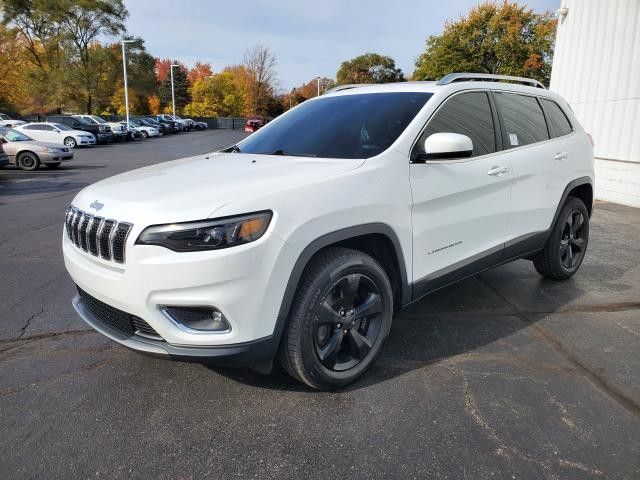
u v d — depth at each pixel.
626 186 9.77
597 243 6.48
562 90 11.70
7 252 5.82
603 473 2.19
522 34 31.27
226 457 2.29
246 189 2.42
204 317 2.38
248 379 2.95
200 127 59.34
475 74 3.74
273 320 2.41
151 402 2.72
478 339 3.52
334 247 2.74
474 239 3.51
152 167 3.29
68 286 4.62
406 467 2.22
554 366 3.15
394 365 3.13
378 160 2.87
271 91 67.56
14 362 3.16
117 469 2.21
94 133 29.73
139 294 2.31
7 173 14.98
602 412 2.65
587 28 10.80
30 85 48.69
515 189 3.79
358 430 2.48
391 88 3.66
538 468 2.22
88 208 2.59
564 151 4.36
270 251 2.33
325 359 2.68
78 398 2.75
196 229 2.22
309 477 2.17
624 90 9.80
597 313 4.03
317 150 3.20
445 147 2.86
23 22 49.78
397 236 2.90
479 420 2.57
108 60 48.91
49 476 2.16
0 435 2.43
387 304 2.94
